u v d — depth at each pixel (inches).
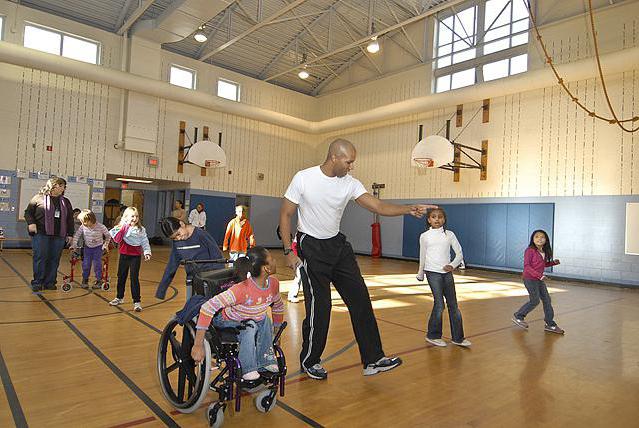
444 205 488.4
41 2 422.3
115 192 587.8
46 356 123.2
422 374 121.6
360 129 595.2
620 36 366.9
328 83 641.0
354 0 466.6
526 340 165.2
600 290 336.5
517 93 426.3
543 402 103.6
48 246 224.2
